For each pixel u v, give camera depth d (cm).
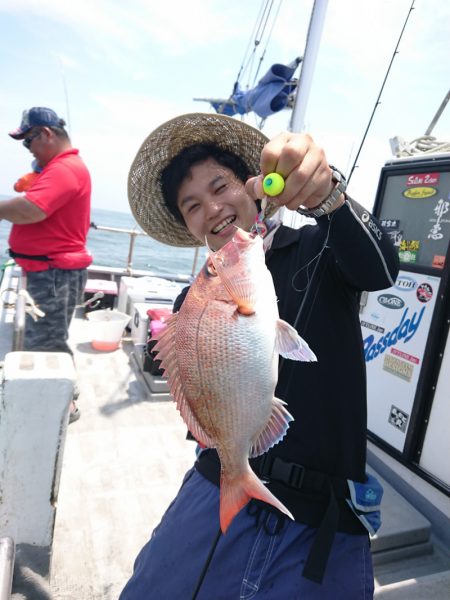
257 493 114
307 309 155
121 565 218
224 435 122
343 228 131
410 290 284
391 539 233
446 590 202
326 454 146
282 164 117
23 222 322
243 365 121
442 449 256
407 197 297
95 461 296
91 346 499
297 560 136
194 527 154
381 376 301
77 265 362
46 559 198
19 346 248
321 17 466
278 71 586
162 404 380
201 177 178
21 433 184
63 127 348
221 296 125
